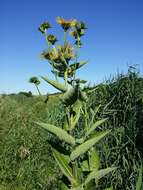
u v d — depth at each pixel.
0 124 3.09
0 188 2.34
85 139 1.34
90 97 2.06
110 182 1.89
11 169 2.52
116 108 2.03
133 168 1.84
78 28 1.32
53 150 1.36
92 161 1.46
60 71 1.29
